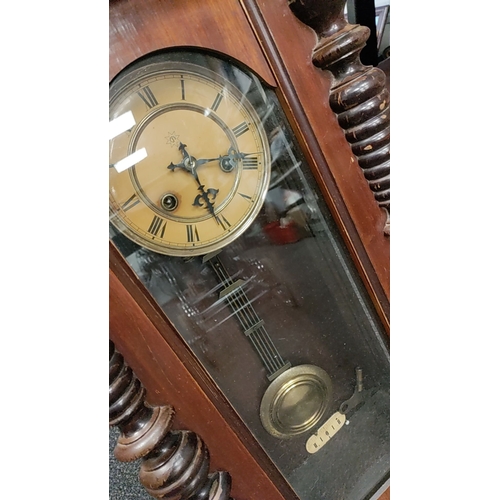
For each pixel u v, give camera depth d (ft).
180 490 1.55
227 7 1.49
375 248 1.93
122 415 1.43
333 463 2.22
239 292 1.92
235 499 1.77
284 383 2.07
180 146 1.55
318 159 1.75
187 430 1.61
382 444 2.34
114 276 1.39
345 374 2.28
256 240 1.90
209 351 1.79
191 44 1.46
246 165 1.71
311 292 2.10
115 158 1.42
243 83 1.64
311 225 1.96
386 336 2.10
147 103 1.46
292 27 1.61
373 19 2.52
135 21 1.36
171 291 1.66
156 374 1.51
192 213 1.63
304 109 1.68
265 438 2.01
